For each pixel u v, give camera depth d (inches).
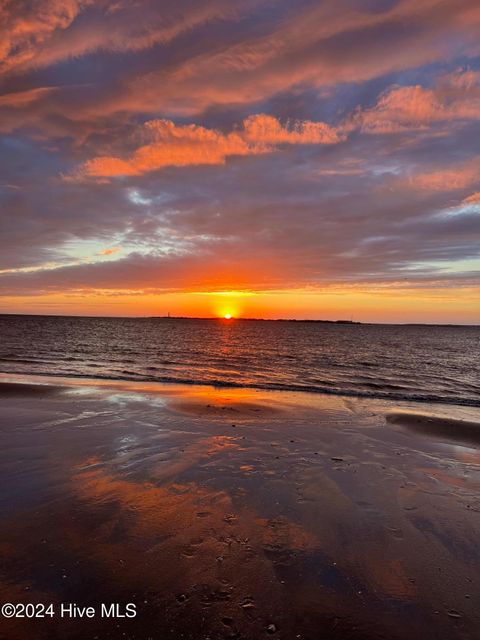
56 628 120.1
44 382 639.1
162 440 326.0
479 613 132.7
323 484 244.1
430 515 205.9
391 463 290.4
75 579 142.7
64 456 279.3
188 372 845.8
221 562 156.9
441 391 693.3
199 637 118.4
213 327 4699.8
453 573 155.1
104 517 190.7
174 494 220.7
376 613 131.4
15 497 211.0
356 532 185.8
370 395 617.9
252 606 132.5
